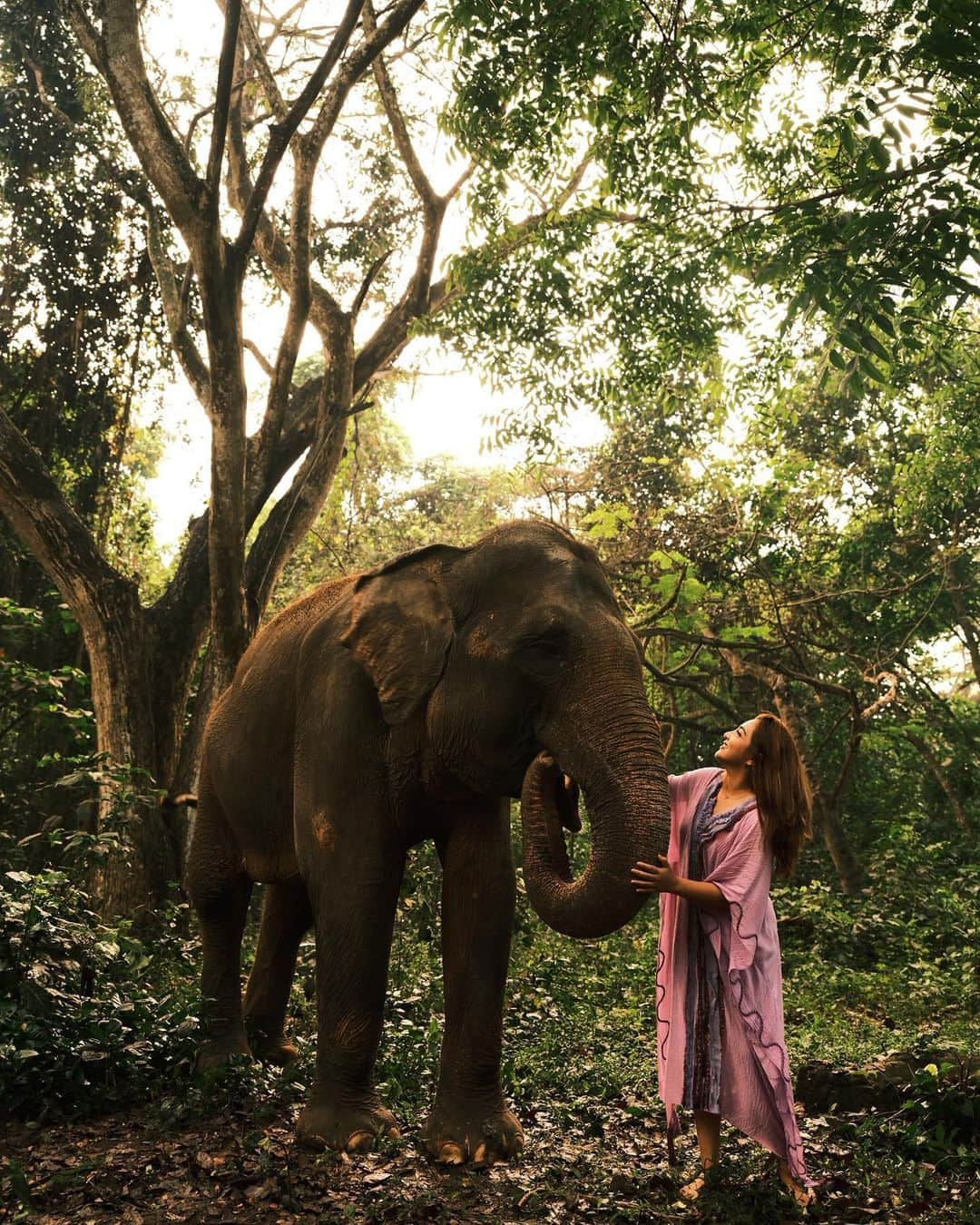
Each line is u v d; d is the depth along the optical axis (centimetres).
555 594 429
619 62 1054
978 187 696
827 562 1912
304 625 543
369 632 464
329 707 484
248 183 1545
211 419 1130
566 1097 557
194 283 1662
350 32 1081
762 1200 394
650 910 1212
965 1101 482
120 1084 526
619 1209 392
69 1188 413
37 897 627
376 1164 432
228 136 1528
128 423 1744
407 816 473
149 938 1030
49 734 1455
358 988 463
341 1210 388
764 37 1086
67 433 1678
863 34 881
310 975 789
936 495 1725
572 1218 388
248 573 1334
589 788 403
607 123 1159
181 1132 477
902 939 1174
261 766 543
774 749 429
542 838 418
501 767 436
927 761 2000
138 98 1138
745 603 1681
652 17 1025
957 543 1816
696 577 1666
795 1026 767
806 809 428
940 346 1018
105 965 629
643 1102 545
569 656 419
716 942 420
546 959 914
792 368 1380
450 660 446
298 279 1245
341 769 475
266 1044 594
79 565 1271
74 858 1126
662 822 393
